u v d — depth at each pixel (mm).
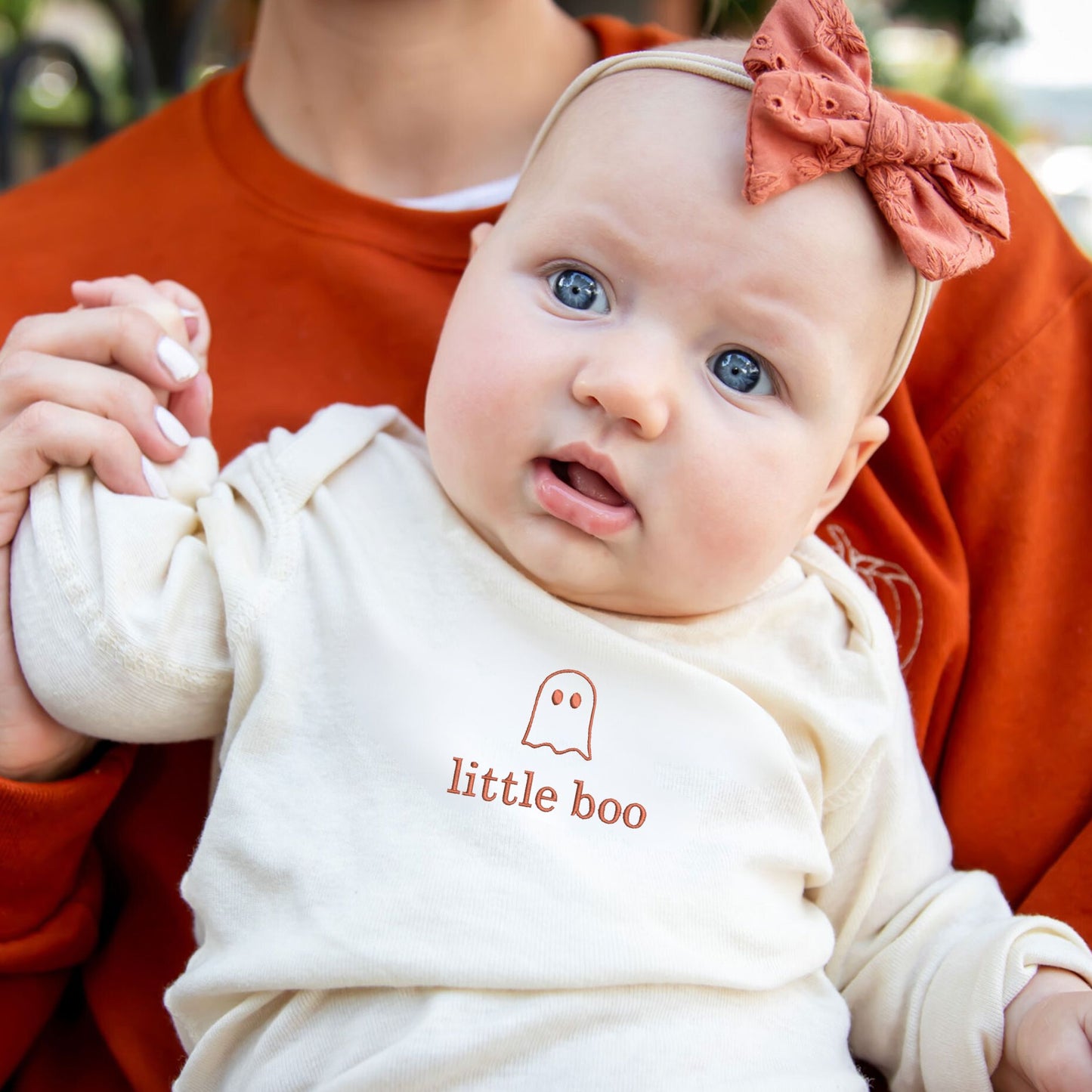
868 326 967
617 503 923
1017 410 1216
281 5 1309
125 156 1389
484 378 940
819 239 922
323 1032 872
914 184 953
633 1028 866
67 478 992
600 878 892
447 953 851
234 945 897
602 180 942
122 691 937
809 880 1024
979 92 5766
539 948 857
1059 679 1152
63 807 973
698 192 912
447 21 1257
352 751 931
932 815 1103
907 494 1219
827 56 938
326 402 1200
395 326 1221
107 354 1028
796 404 944
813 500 983
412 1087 829
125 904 1133
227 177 1307
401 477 1060
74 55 2455
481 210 1254
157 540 976
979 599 1190
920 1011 996
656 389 883
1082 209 6020
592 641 970
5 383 1002
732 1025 896
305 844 903
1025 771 1142
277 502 1021
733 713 979
